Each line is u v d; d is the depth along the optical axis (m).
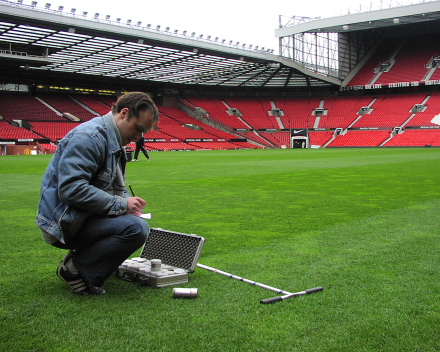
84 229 2.59
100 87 55.47
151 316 2.25
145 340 1.97
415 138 52.41
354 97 64.44
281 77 56.56
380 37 62.81
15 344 1.94
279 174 12.76
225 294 2.59
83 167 2.47
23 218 5.54
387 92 63.28
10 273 3.13
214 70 50.41
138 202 2.65
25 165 18.88
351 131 57.94
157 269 2.81
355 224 4.95
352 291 2.63
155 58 41.91
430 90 60.62
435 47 58.78
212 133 59.38
